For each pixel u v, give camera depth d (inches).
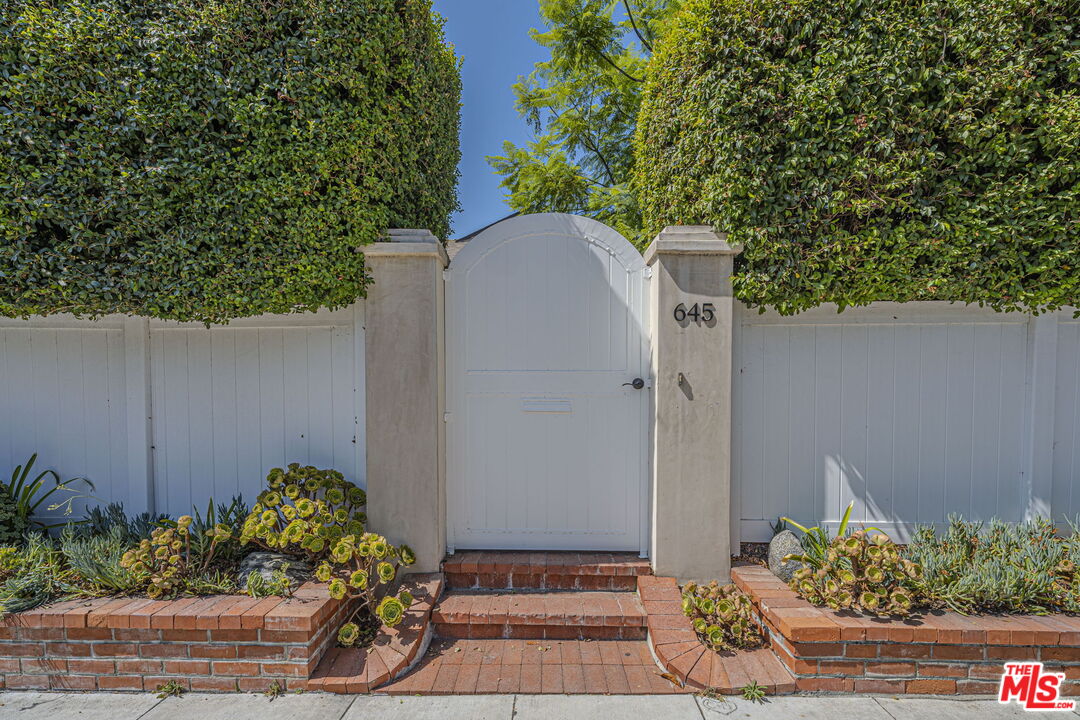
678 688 105.2
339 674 105.8
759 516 144.5
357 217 128.8
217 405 148.3
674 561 133.3
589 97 397.4
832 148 122.0
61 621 106.0
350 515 139.9
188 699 103.7
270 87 120.3
